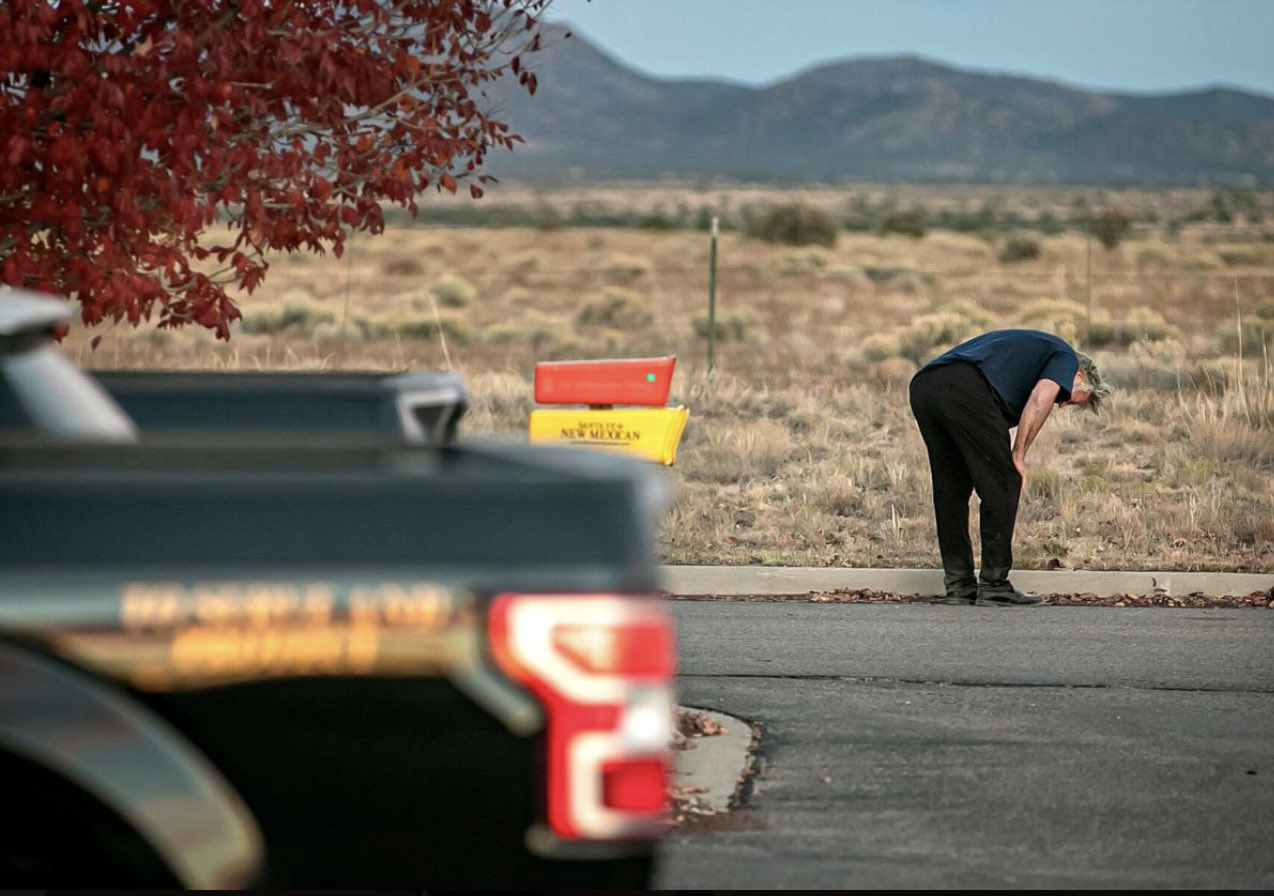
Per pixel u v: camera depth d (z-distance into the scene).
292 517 9.85
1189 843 19.55
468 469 10.59
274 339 106.75
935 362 36.16
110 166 22.73
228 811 9.68
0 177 23.23
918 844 19.39
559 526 9.98
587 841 9.74
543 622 9.79
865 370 86.06
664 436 29.38
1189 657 30.56
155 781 9.57
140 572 9.67
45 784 9.64
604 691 9.78
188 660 9.65
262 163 24.91
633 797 9.81
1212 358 95.06
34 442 11.17
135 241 25.06
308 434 18.53
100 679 9.61
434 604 9.78
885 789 21.73
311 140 26.42
